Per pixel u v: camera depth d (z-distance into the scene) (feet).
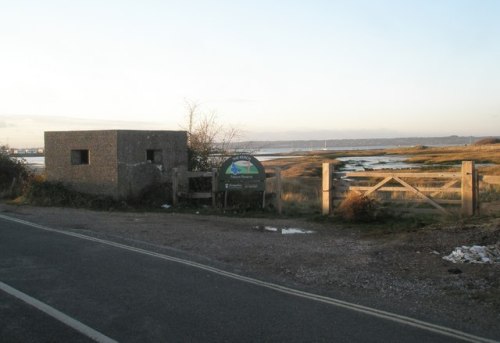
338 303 21.72
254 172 57.47
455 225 39.55
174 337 17.31
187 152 68.85
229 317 19.48
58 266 27.91
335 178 51.11
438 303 22.07
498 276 25.85
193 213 55.16
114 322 18.75
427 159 270.26
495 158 238.27
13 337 17.17
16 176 80.43
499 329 18.70
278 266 29.30
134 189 61.31
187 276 25.98
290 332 17.95
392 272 27.73
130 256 30.91
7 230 41.11
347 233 41.60
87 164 62.80
